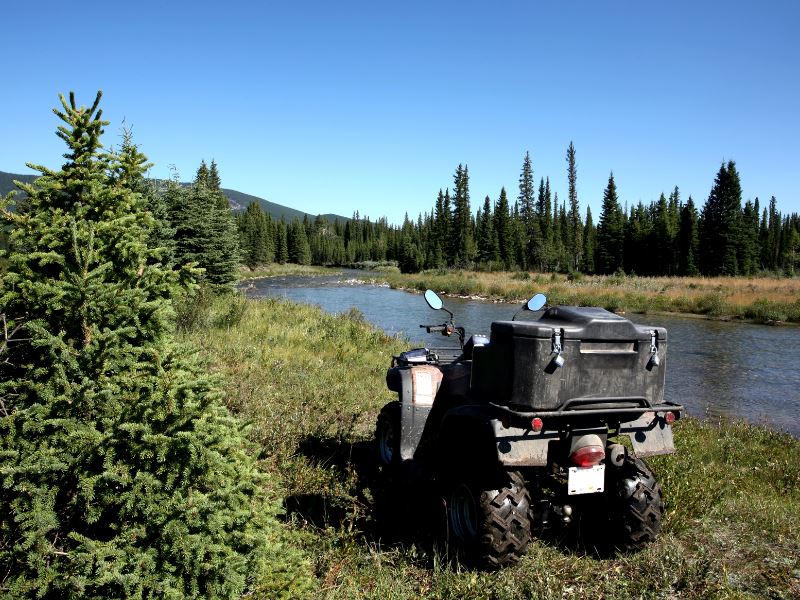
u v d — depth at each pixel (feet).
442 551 13.23
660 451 12.73
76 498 8.77
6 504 8.71
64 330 9.60
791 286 138.82
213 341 36.83
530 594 11.54
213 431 9.82
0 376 9.71
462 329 17.51
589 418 12.10
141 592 8.25
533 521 13.61
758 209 272.10
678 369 50.39
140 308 10.15
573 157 276.00
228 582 8.90
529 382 11.35
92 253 9.95
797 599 11.84
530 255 274.16
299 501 15.42
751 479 20.97
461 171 283.38
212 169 209.77
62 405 9.10
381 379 31.78
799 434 31.09
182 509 8.82
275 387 27.17
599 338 11.78
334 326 49.24
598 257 241.35
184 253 62.59
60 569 8.46
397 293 137.39
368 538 13.79
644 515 13.12
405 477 16.05
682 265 211.41
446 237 296.10
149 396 9.26
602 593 11.89
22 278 9.73
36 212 10.36
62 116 10.64
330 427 22.08
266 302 64.85
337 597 11.01
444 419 13.51
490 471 12.46
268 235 320.70
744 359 55.77
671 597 11.83
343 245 445.37
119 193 10.71
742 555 13.98
